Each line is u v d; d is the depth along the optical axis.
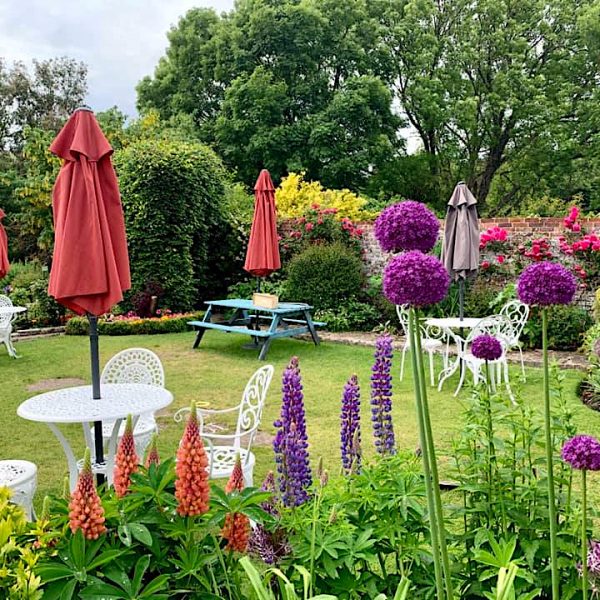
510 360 8.08
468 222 7.32
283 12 20.86
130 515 1.59
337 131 20.16
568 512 1.96
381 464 2.07
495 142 22.47
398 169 21.75
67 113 28.08
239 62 21.30
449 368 7.11
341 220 12.12
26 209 15.48
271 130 20.09
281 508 1.96
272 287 12.10
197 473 1.56
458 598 1.87
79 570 1.43
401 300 1.31
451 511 2.09
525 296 1.50
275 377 7.72
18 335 10.99
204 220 13.16
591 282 8.87
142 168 11.97
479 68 22.03
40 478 4.39
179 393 6.97
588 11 20.73
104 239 3.55
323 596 1.27
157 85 23.53
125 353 4.65
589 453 1.46
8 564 1.41
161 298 12.27
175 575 1.56
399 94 23.27
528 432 2.10
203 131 21.48
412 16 22.08
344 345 9.80
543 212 16.89
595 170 21.00
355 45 21.33
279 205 14.77
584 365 7.52
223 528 1.69
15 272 14.09
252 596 1.60
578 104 21.33
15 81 27.22
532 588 1.90
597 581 1.54
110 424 4.23
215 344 10.10
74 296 3.46
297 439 2.12
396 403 6.24
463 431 2.14
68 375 7.94
